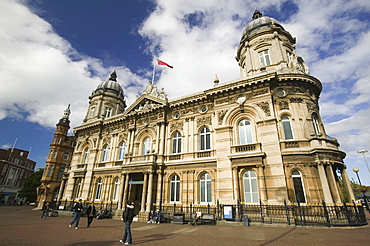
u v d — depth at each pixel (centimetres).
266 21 2695
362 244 853
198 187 2025
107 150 2986
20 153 6869
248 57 2528
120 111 3944
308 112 1842
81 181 2972
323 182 1534
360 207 1516
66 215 2619
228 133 1958
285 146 1731
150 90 2767
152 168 2214
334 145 1759
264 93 1930
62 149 4628
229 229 1350
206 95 2211
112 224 1703
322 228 1310
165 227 1509
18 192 6119
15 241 912
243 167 1803
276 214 1533
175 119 2425
